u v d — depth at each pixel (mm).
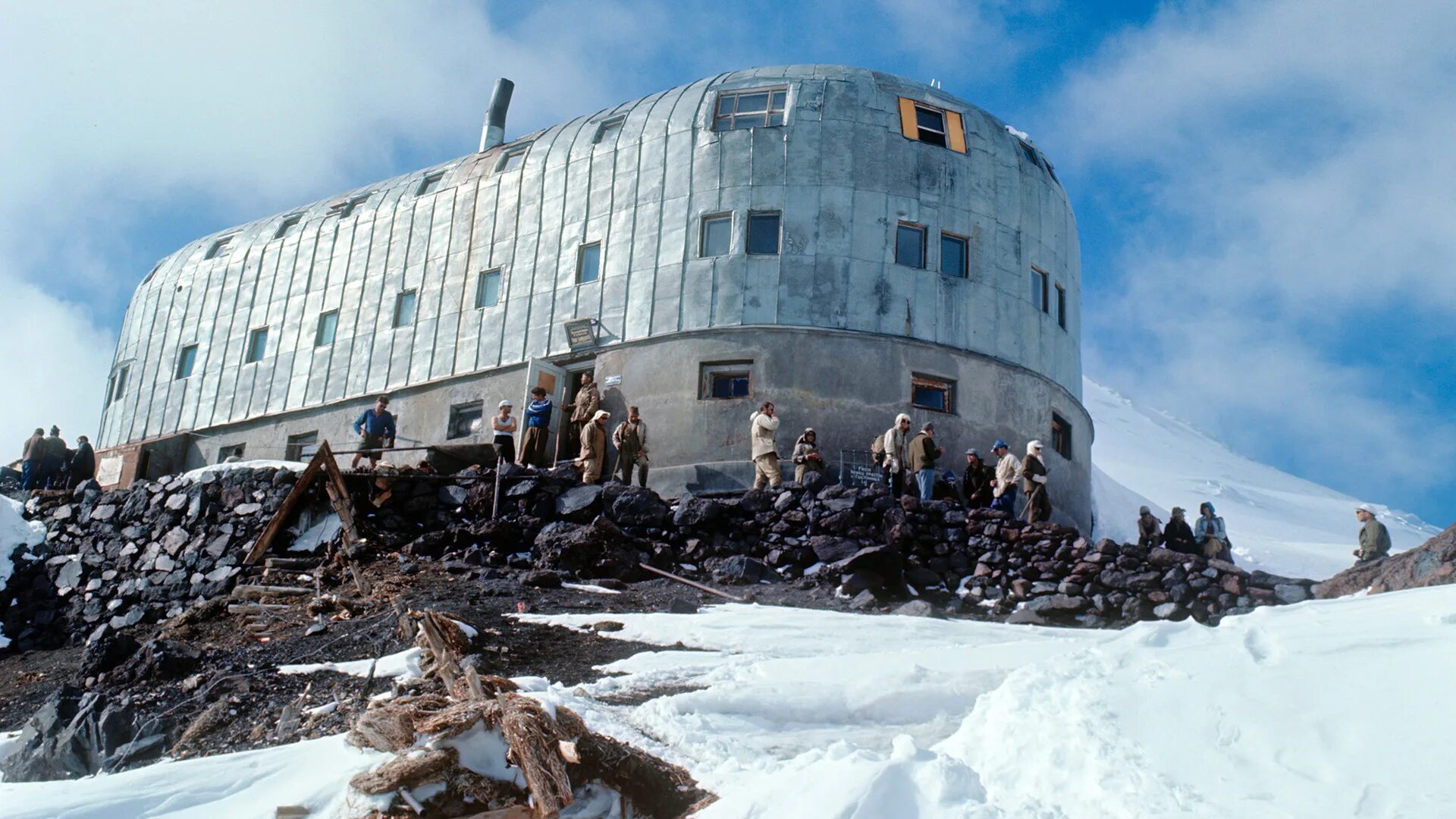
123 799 8727
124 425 35969
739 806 7379
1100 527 30516
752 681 11695
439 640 12609
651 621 15320
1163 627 8781
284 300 33438
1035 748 7262
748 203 26125
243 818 8297
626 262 26938
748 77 28094
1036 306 27234
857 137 26406
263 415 32188
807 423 24406
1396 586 14391
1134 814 6379
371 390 30312
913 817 6758
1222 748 6730
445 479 21750
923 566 19594
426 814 8031
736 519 20562
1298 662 7402
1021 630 15422
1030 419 26156
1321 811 6020
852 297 25344
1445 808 5770
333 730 10969
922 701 10492
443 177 32094
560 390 26938
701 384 25203
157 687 12797
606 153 28312
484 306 29125
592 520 20641
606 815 8117
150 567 22891
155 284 37531
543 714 8406
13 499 25734
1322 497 70438
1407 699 6676
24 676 18422
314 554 21156
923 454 21594
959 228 26484
